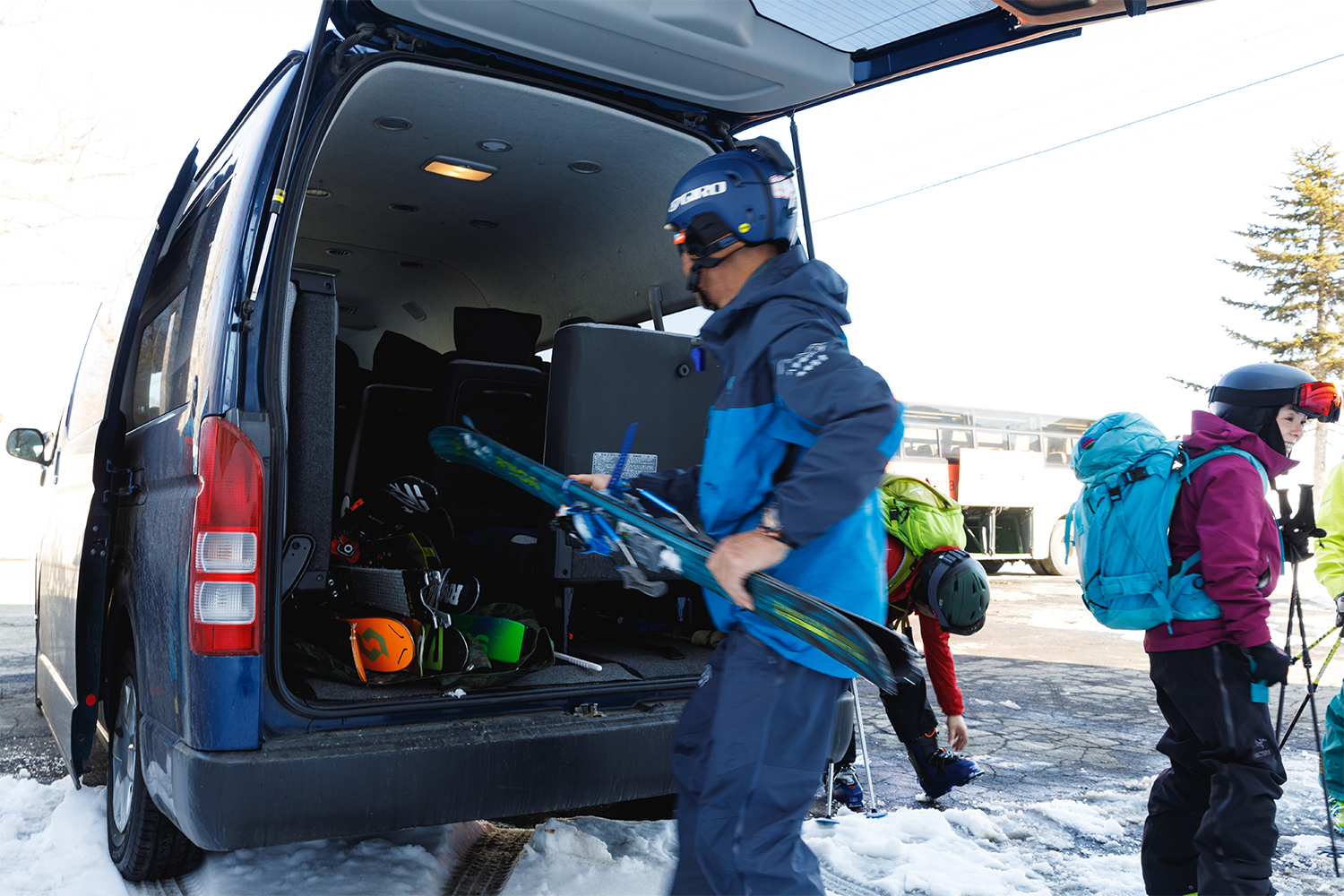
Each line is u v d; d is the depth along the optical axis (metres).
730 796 1.55
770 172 1.73
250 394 2.15
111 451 2.71
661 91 2.96
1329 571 3.20
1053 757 4.45
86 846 2.83
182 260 2.78
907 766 4.29
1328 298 41.09
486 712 2.31
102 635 2.81
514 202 4.02
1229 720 2.31
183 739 2.05
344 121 3.29
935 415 16.86
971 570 3.35
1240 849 2.25
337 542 2.98
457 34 2.58
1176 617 2.39
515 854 2.88
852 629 1.40
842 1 2.59
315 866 2.71
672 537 1.68
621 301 4.21
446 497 3.32
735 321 1.70
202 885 2.56
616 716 2.40
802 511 1.44
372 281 5.06
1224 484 2.33
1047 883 2.85
